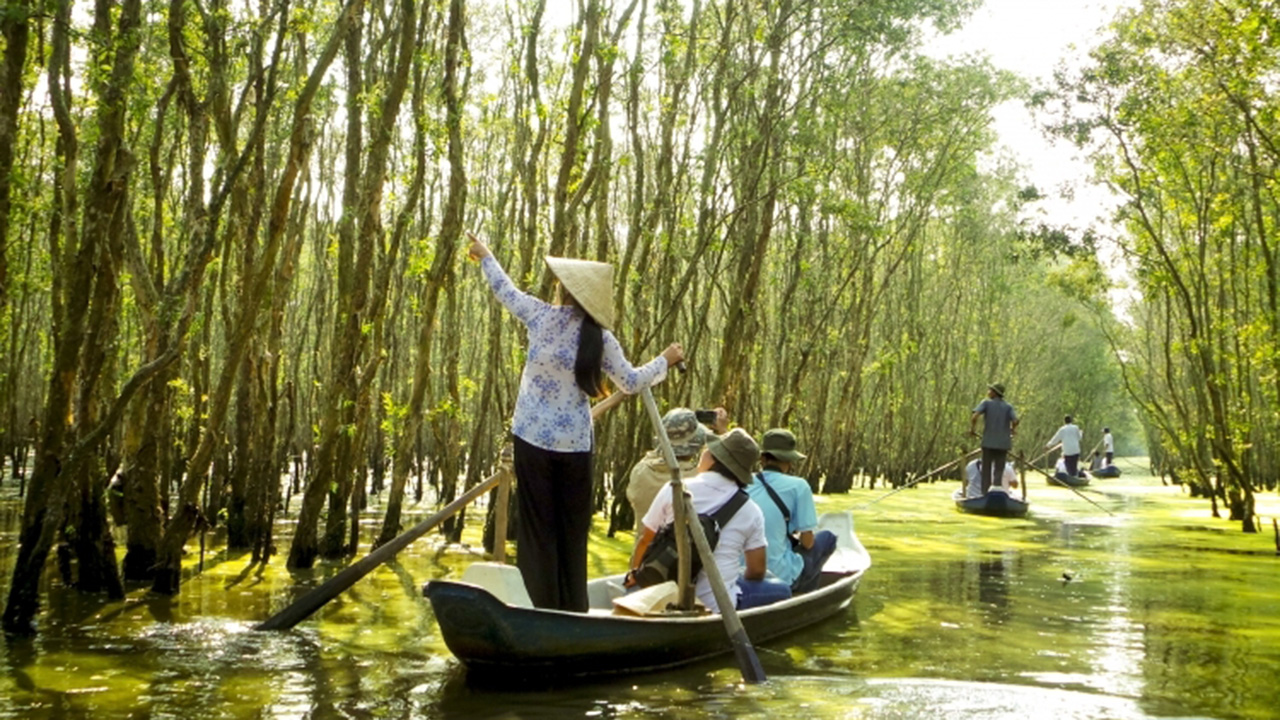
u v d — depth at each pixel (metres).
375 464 21.00
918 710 5.02
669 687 5.50
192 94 8.08
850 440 25.48
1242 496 17.52
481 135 19.89
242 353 8.13
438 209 19.89
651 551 6.63
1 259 6.22
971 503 18.67
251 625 6.86
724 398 14.79
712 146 13.59
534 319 5.85
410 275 10.59
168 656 5.98
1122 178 17.55
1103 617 7.86
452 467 16.86
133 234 9.13
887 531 15.01
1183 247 17.97
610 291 5.86
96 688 5.25
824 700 5.22
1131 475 56.47
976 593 9.01
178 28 8.01
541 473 5.79
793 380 17.27
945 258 31.84
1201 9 13.99
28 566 6.52
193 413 11.50
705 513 6.76
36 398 22.47
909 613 7.97
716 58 13.68
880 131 22.48
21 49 6.10
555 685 5.49
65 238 7.90
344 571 6.60
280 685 5.38
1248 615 8.00
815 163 15.18
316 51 12.38
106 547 7.75
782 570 7.55
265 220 14.62
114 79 6.65
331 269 18.72
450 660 6.00
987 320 35.97
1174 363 28.50
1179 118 15.67
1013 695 5.36
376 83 11.21
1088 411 54.72
